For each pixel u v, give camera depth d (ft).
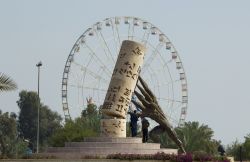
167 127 299.38
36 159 251.60
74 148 264.31
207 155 269.44
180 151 303.48
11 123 649.20
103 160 250.78
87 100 365.20
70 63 367.45
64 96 367.86
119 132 276.41
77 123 447.42
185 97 379.55
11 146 598.34
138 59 279.49
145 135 290.15
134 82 279.28
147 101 293.43
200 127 449.48
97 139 272.51
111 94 277.23
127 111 278.46
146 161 253.24
